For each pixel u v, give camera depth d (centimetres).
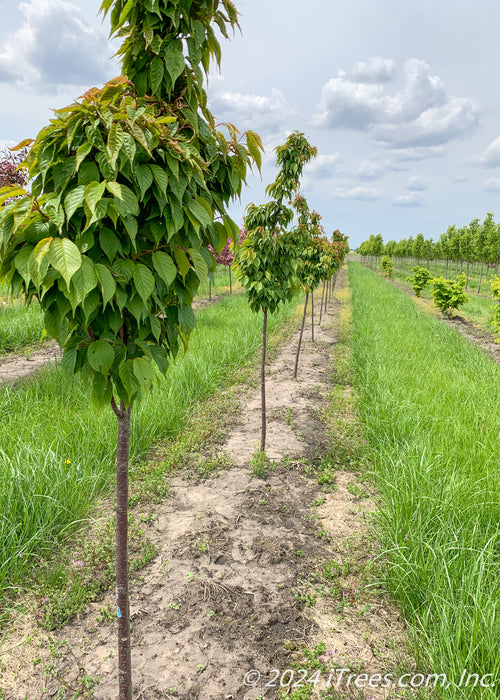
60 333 154
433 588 290
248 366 951
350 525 402
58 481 382
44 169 149
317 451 560
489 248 2903
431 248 4328
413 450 467
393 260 7269
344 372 925
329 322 1622
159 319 194
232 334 1084
